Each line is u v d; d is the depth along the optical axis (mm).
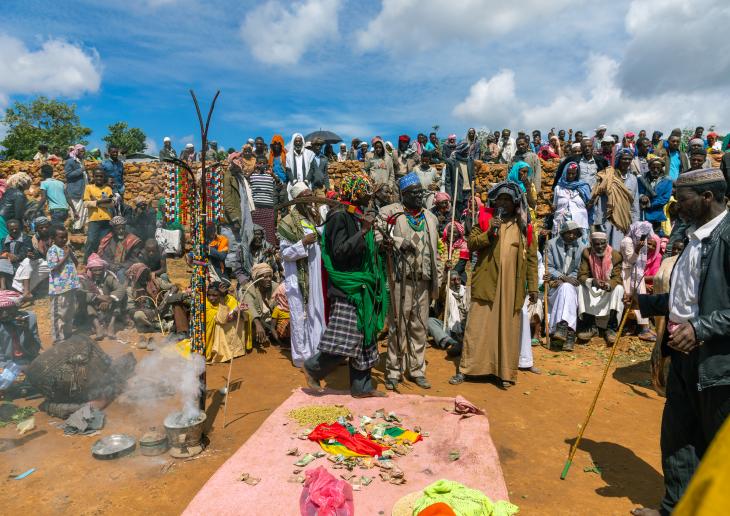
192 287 4238
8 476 3699
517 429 4637
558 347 7305
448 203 8492
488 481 3480
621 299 7273
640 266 7422
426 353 6996
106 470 3787
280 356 6793
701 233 2922
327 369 4910
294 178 9891
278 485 3369
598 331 7820
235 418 4754
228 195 9445
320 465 3650
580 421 4844
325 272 4949
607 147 9766
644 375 6148
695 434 3084
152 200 13836
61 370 4742
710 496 674
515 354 5660
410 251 5387
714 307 2801
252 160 12320
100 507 3324
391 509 3121
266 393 5414
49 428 4539
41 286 8352
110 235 9188
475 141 14156
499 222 5504
